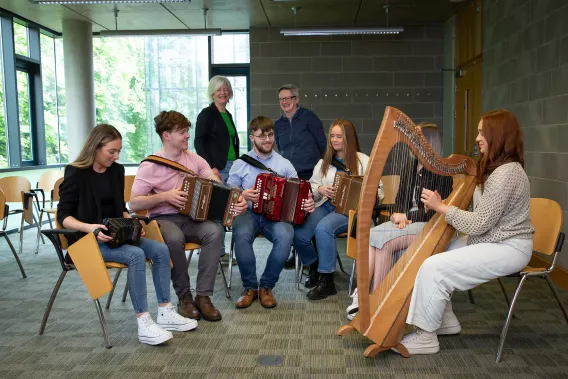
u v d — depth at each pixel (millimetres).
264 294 3336
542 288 3691
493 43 5195
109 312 3260
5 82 6621
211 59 7789
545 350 2602
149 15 6715
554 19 3867
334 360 2514
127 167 7941
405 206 3021
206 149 4426
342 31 6402
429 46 7262
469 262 2441
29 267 4516
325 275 3490
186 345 2711
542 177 4125
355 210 3289
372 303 2566
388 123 2223
